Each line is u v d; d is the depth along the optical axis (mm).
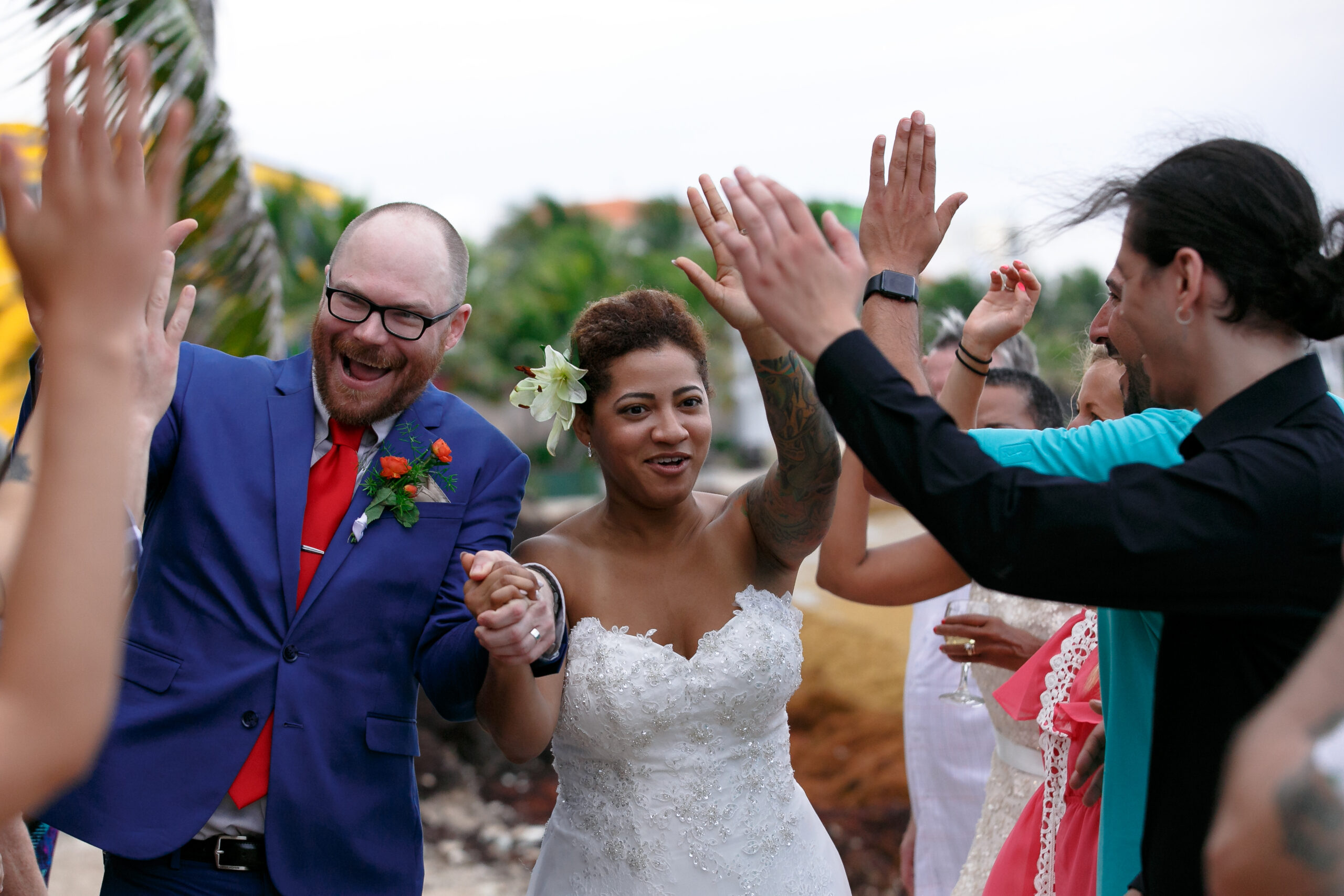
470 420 3002
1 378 5453
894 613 8438
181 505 2705
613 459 2607
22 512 1553
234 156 5348
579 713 2559
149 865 2537
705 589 2695
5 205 1042
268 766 2605
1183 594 1519
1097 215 1813
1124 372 2713
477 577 2209
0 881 2473
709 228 2367
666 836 2537
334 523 2777
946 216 2320
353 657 2688
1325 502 1524
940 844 3848
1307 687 1051
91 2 4707
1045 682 2627
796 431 2363
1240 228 1613
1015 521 1529
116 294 1043
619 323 2590
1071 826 2432
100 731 1024
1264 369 1653
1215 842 1060
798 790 2777
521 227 36250
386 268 2717
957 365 2512
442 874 6113
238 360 2938
